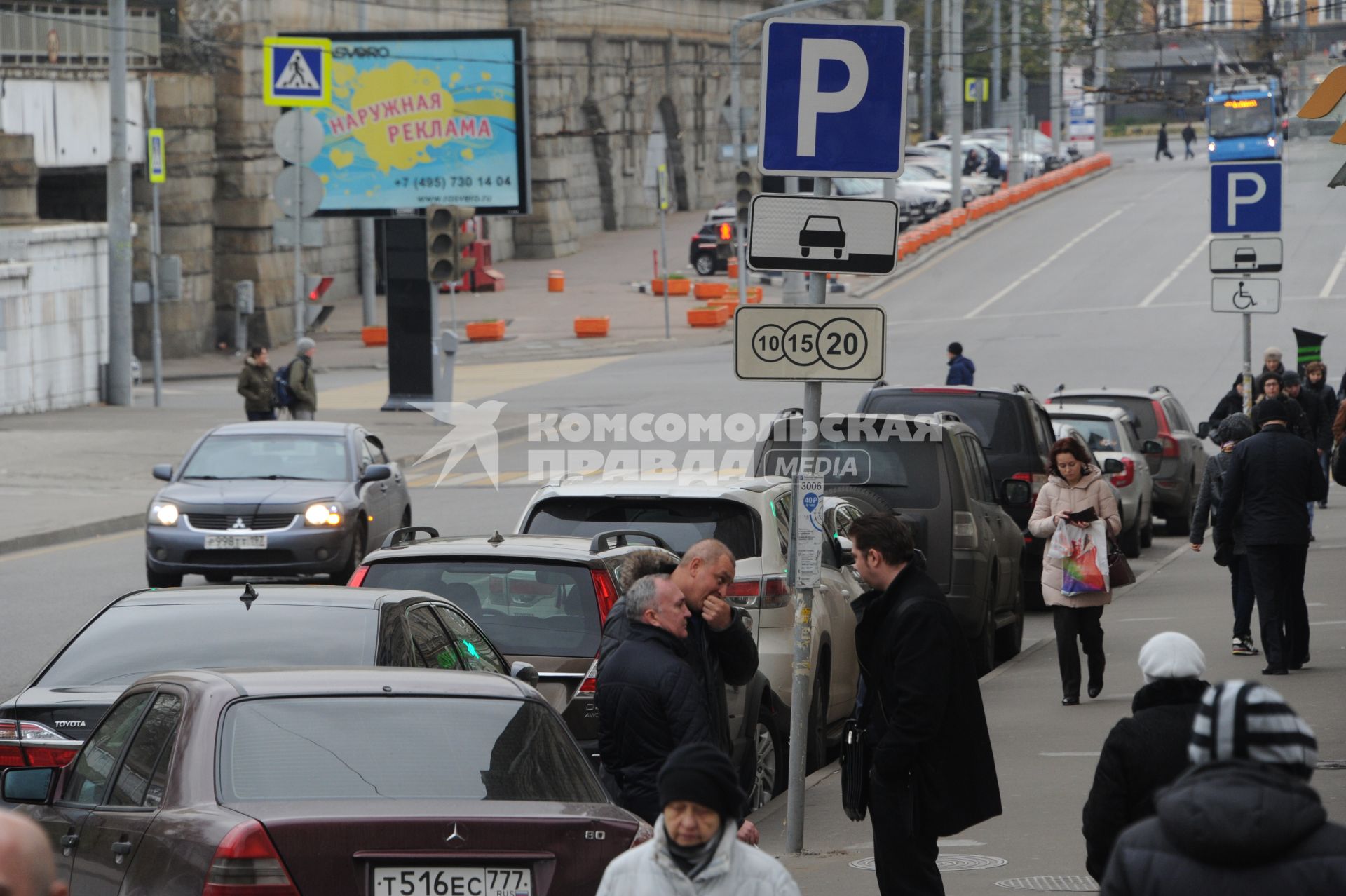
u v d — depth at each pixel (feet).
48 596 194.49
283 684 65.21
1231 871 38.52
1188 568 217.56
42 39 462.60
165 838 59.00
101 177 545.44
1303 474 135.23
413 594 94.48
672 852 47.42
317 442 216.13
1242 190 198.80
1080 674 136.87
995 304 565.12
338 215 435.12
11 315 376.48
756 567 114.11
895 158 88.43
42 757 88.28
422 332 398.01
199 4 577.02
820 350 89.56
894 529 73.15
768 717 110.93
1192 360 434.30
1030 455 188.03
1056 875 85.15
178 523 197.77
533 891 59.11
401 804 59.88
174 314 553.23
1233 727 40.16
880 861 73.72
